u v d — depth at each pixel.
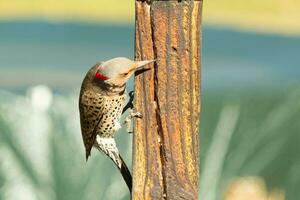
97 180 11.16
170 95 7.40
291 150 11.80
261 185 10.11
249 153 11.42
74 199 11.07
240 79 21.95
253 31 36.19
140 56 7.43
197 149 7.47
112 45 31.23
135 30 7.43
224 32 35.81
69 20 37.56
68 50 29.45
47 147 11.04
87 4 40.72
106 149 9.28
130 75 8.76
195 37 7.37
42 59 27.38
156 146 7.47
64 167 11.10
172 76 7.39
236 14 40.00
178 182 7.45
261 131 11.73
